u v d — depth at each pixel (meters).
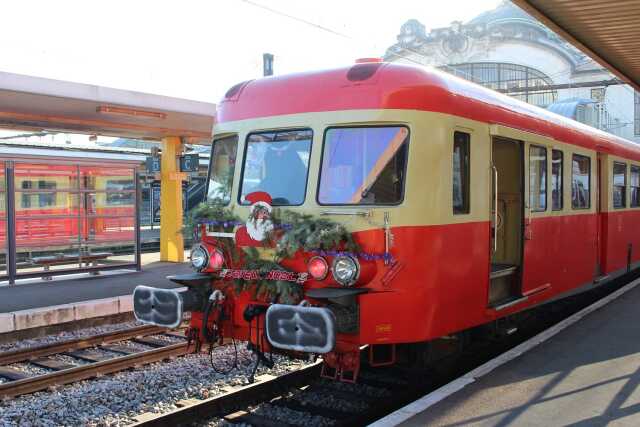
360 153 5.96
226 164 6.91
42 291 11.95
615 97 44.81
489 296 7.26
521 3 9.12
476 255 6.58
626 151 12.95
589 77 44.56
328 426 5.74
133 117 14.30
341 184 6.00
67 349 8.95
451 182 6.09
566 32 10.75
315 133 6.14
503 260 8.35
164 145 17.39
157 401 6.50
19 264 13.53
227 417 5.92
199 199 26.61
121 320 11.12
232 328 6.41
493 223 6.96
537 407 5.29
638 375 6.15
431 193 5.86
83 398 6.54
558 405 5.34
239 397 6.34
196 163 17.06
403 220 5.74
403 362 6.51
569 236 9.35
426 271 5.82
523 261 7.79
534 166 8.09
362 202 5.89
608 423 4.95
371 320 5.68
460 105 6.25
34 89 11.31
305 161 6.24
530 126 7.83
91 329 10.42
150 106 13.25
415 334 5.78
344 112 6.01
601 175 11.69
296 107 6.30
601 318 8.73
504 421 4.99
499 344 8.90
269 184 6.44
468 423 4.96
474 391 5.70
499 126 6.95
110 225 14.71
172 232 17.36
